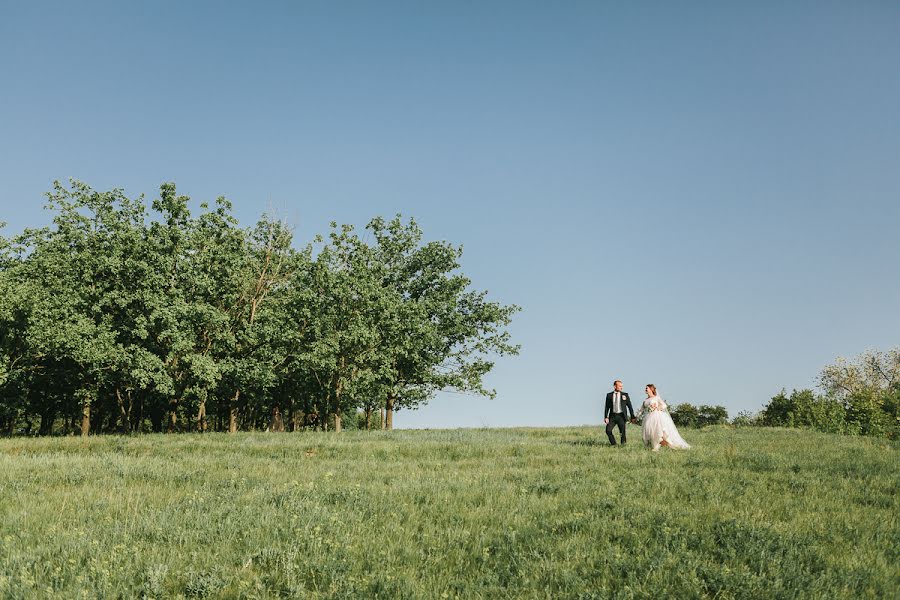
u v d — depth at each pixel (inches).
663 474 505.4
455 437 975.6
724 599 233.8
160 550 289.6
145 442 888.3
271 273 1551.4
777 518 342.6
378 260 1752.0
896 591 239.5
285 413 2176.4
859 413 1418.6
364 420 2561.5
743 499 390.0
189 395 1441.9
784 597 232.7
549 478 490.3
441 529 323.0
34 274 1346.0
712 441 861.8
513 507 371.9
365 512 360.5
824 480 476.7
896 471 530.6
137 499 405.7
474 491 422.9
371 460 683.4
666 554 277.4
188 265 1381.6
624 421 783.1
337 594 235.0
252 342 1417.3
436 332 1670.8
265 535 309.6
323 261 1520.7
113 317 1369.3
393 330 1514.5
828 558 274.7
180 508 374.9
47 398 1674.5
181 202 1414.9
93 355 1233.4
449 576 257.9
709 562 271.4
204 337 1403.8
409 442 860.6
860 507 379.6
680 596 235.1
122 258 1365.7
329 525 322.0
